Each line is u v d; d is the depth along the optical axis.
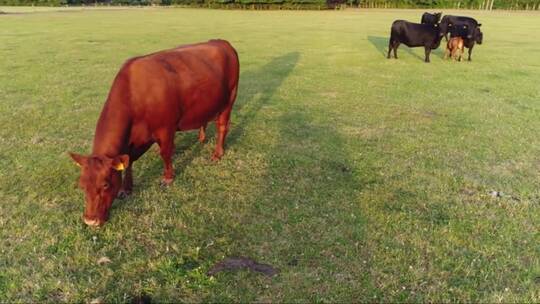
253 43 18.33
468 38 14.16
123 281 3.28
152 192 4.72
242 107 8.24
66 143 6.14
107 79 10.54
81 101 8.40
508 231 4.02
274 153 5.91
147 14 39.88
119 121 4.04
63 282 3.25
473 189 4.93
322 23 30.45
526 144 6.35
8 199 4.51
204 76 4.96
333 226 4.05
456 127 7.18
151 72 4.34
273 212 4.30
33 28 23.89
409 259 3.58
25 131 6.60
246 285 3.23
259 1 49.59
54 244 3.72
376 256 3.61
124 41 18.16
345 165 5.53
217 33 22.22
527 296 3.16
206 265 3.47
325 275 3.35
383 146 6.26
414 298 3.14
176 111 4.62
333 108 8.31
